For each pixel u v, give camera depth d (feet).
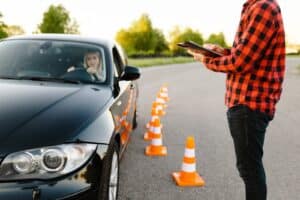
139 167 16.90
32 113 9.71
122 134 13.89
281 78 9.93
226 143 21.72
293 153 20.04
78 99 11.09
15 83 12.30
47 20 174.60
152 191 14.19
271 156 19.35
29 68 13.69
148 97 41.42
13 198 8.34
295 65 164.45
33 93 11.15
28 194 8.44
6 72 13.52
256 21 9.14
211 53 9.89
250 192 10.12
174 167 17.12
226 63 9.50
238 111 9.84
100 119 10.50
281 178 16.14
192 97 43.75
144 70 101.35
